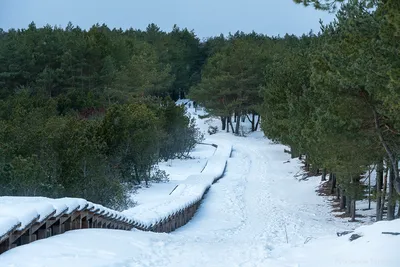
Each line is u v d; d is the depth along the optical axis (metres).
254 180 37.03
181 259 9.41
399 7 9.92
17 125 29.52
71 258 7.73
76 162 21.42
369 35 11.98
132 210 18.28
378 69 11.20
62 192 19.70
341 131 15.50
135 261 8.57
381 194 18.91
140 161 30.47
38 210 8.69
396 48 10.84
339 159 17.70
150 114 32.59
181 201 22.47
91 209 11.50
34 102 43.22
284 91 31.41
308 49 30.16
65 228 10.45
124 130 29.33
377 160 17.42
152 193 28.23
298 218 22.83
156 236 12.50
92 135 28.41
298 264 9.26
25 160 19.42
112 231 11.31
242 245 12.22
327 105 16.53
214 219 22.91
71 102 45.62
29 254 7.61
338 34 15.21
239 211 25.30
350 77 12.68
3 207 8.45
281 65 35.84
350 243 10.38
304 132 19.92
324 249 10.60
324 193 30.44
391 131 15.04
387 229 10.47
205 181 32.47
